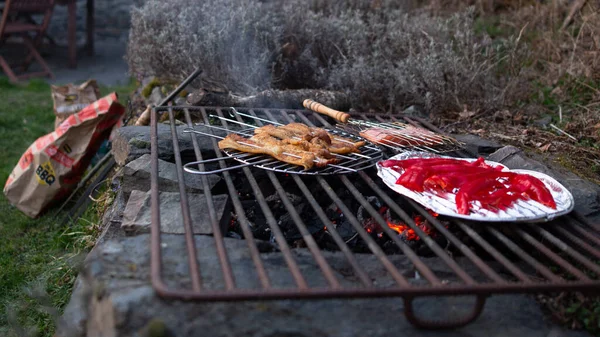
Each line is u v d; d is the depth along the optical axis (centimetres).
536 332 96
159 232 103
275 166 132
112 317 90
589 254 116
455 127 197
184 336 89
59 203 212
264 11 251
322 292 87
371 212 114
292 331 91
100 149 224
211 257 104
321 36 238
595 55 230
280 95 192
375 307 97
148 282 96
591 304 100
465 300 101
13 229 201
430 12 292
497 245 121
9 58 432
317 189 144
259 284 98
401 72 215
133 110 239
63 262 168
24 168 200
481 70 224
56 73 407
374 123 168
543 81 238
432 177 123
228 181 124
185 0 247
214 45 225
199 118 191
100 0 516
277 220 137
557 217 116
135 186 146
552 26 265
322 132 141
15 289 166
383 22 262
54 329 143
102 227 158
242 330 90
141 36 243
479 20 290
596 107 213
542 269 98
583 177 160
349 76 217
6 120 298
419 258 107
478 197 116
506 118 205
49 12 395
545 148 179
